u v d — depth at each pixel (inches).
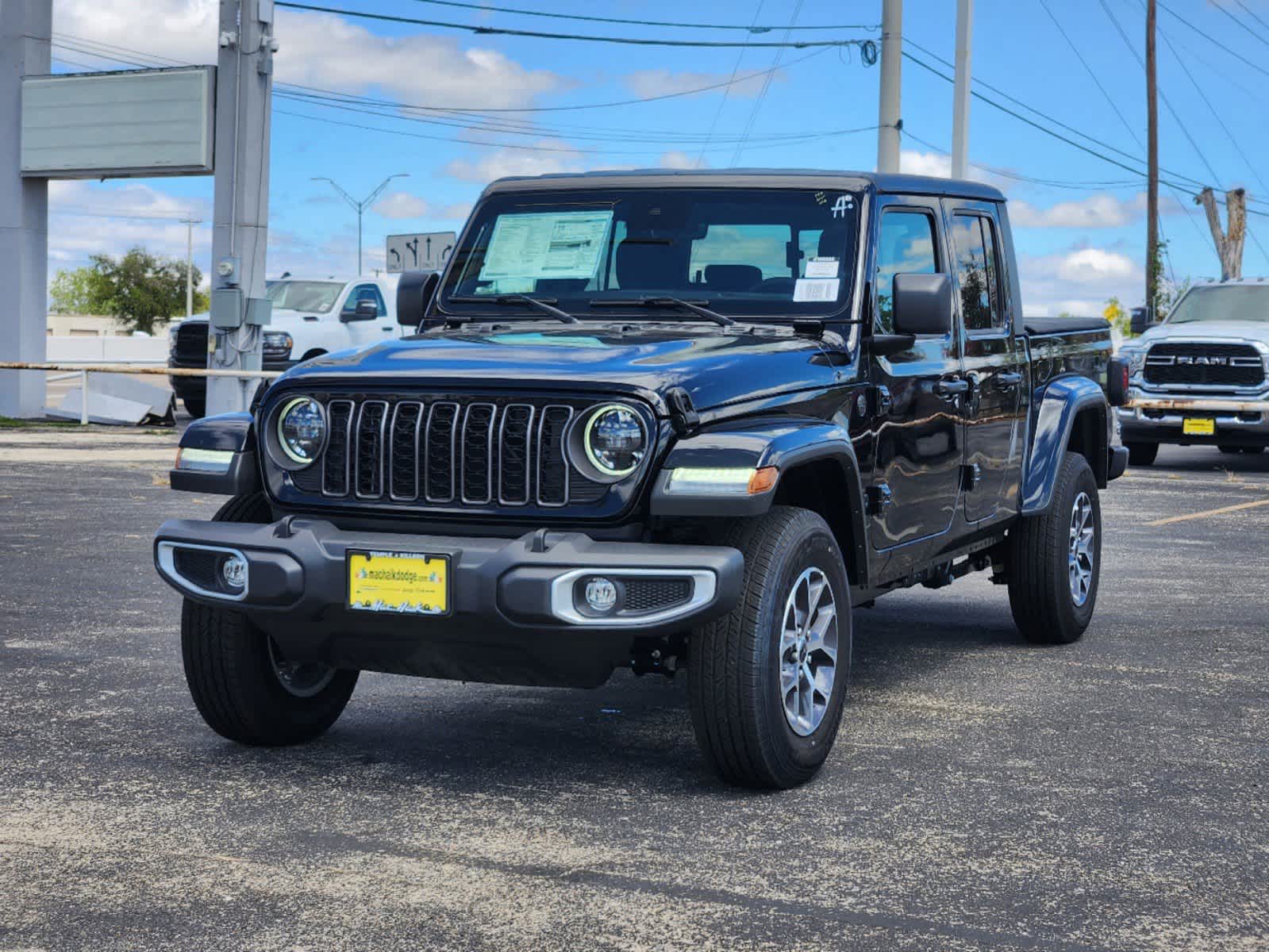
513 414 181.2
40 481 565.9
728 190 229.3
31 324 950.4
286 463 191.8
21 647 275.6
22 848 166.2
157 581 350.3
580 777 198.2
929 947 139.6
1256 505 560.4
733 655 181.3
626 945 139.3
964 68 916.6
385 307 931.3
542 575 171.9
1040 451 284.8
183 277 4690.0
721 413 183.8
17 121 938.1
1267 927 146.1
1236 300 770.8
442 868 160.6
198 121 869.8
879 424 218.1
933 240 246.4
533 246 235.0
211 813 180.1
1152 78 1509.6
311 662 200.5
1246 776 200.5
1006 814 182.4
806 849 168.1
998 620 327.0
